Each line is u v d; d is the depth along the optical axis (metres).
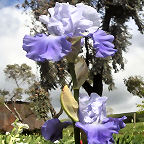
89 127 1.48
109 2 21.17
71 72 1.58
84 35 1.56
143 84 21.38
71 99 1.54
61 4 1.62
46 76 17.48
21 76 22.05
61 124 1.73
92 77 22.52
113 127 1.48
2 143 3.36
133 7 22.11
